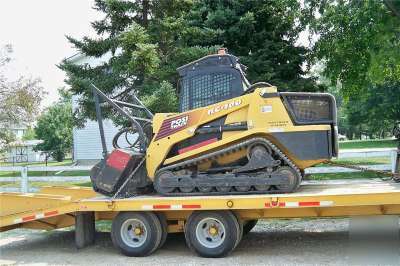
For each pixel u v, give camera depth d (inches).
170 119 337.1
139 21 642.2
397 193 277.0
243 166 314.0
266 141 308.7
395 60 562.6
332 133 315.6
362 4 623.5
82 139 1119.6
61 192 411.5
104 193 340.5
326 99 316.5
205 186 315.9
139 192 351.9
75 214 345.4
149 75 595.8
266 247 326.6
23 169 617.3
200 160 322.3
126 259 310.7
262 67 675.4
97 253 330.0
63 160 1966.0
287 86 676.1
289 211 307.1
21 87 975.6
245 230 364.8
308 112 315.6
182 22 629.3
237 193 311.9
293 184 303.7
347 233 358.9
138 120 371.2
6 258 326.6
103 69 647.8
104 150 347.9
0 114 960.9
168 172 326.3
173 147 335.9
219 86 334.3
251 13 672.4
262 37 704.4
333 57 689.6
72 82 608.4
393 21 550.6
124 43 574.2
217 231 305.1
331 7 679.1
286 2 701.3
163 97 547.2
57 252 339.3
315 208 300.2
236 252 315.6
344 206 297.9
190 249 318.7
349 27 647.8
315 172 524.7
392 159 517.0
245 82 342.6
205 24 694.5
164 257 311.7
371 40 611.5
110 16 626.8
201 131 326.6
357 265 270.5
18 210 341.4
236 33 691.4
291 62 710.5
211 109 326.6
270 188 308.7
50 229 360.8
